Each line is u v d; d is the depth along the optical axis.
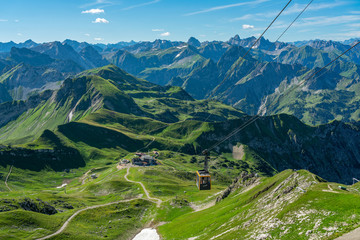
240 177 180.88
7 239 114.75
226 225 107.56
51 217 147.38
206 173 86.19
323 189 85.94
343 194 72.88
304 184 103.38
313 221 66.62
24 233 123.69
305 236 62.75
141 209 179.88
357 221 58.25
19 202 152.75
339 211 64.81
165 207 178.50
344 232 56.09
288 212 76.94
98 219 158.75
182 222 145.75
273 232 72.62
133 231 150.75
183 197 199.88
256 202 113.88
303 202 77.94
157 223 159.75
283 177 127.69
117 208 177.38
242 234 83.06
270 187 126.12
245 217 103.19
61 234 128.88
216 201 174.00
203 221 131.00
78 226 143.75
